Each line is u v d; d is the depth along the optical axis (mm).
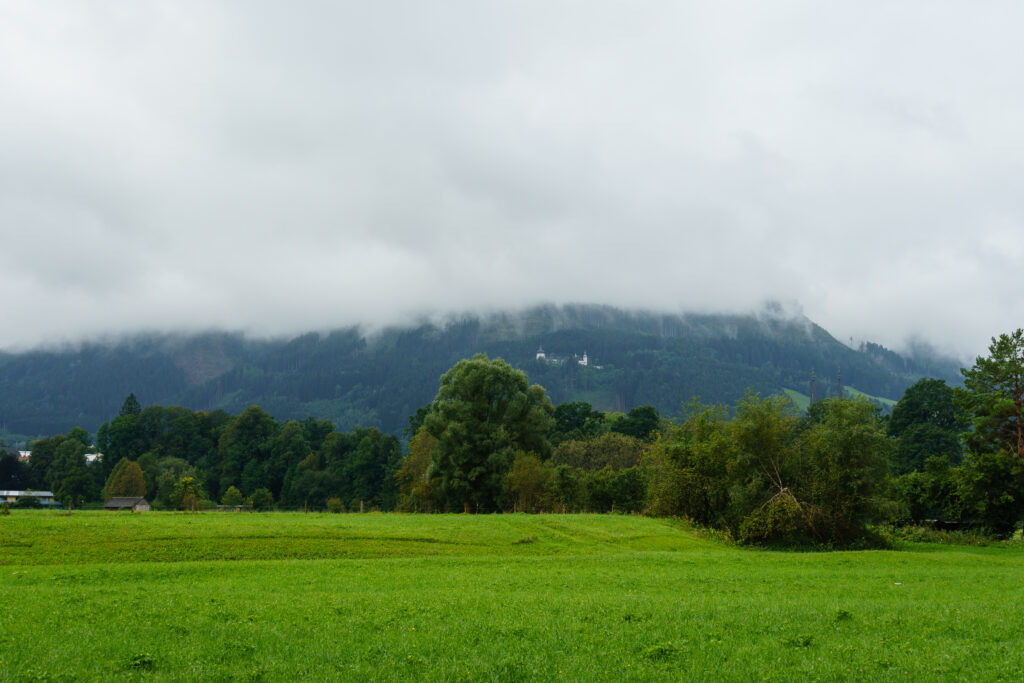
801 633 20344
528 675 16125
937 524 80562
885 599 27703
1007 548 64875
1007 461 70625
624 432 140875
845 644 18906
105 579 30812
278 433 191750
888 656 17547
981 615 22828
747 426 62594
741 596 28172
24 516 44281
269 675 15898
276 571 33469
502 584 30375
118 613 22156
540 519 60344
